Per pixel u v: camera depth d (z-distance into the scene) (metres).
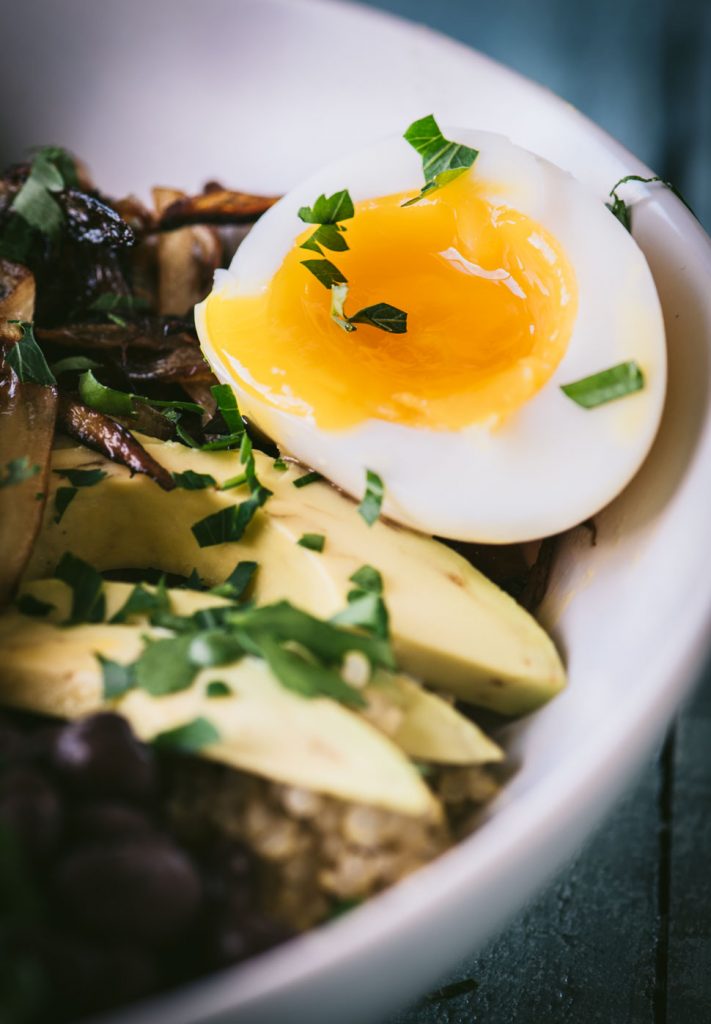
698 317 0.19
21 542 0.17
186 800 0.15
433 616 0.17
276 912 0.15
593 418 0.18
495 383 0.18
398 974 0.14
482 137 0.19
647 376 0.18
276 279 0.19
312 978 0.13
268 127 0.24
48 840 0.14
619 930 0.19
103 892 0.14
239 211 0.22
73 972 0.13
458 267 0.19
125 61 0.25
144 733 0.15
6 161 0.25
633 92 0.33
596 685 0.17
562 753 0.16
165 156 0.25
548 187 0.19
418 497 0.18
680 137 0.32
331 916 0.15
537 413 0.18
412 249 0.20
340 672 0.16
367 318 0.19
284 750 0.15
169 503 0.18
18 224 0.22
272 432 0.19
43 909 0.14
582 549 0.19
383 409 0.18
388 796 0.15
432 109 0.23
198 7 0.24
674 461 0.18
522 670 0.17
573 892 0.19
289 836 0.15
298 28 0.24
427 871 0.14
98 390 0.19
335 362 0.19
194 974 0.14
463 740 0.16
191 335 0.21
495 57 0.34
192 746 0.15
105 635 0.16
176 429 0.20
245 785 0.15
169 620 0.16
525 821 0.15
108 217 0.22
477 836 0.15
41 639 0.16
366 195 0.19
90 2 0.24
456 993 0.18
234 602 0.17
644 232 0.20
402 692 0.16
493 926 0.16
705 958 0.19
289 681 0.15
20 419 0.18
